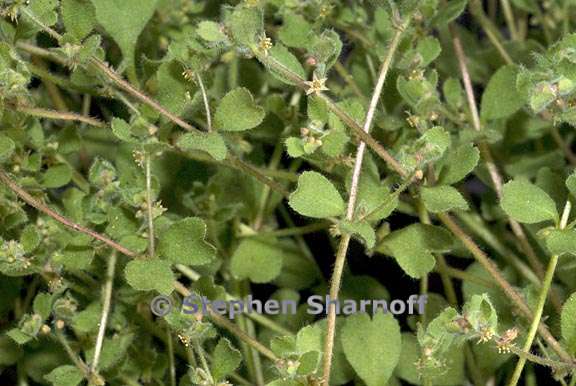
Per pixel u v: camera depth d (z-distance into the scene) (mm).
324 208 262
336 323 297
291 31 292
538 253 306
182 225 267
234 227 307
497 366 297
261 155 312
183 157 305
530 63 320
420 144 263
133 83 294
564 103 263
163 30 309
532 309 285
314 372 259
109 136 315
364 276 311
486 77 326
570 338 267
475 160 271
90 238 276
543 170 296
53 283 282
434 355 268
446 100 306
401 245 276
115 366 289
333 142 267
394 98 294
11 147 270
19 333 278
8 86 269
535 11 323
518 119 312
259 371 297
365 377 280
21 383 300
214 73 300
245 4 267
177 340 299
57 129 319
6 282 300
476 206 326
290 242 316
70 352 279
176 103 280
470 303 260
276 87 312
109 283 281
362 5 310
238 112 267
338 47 267
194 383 276
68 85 290
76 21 271
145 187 278
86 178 316
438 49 288
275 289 321
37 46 307
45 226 286
